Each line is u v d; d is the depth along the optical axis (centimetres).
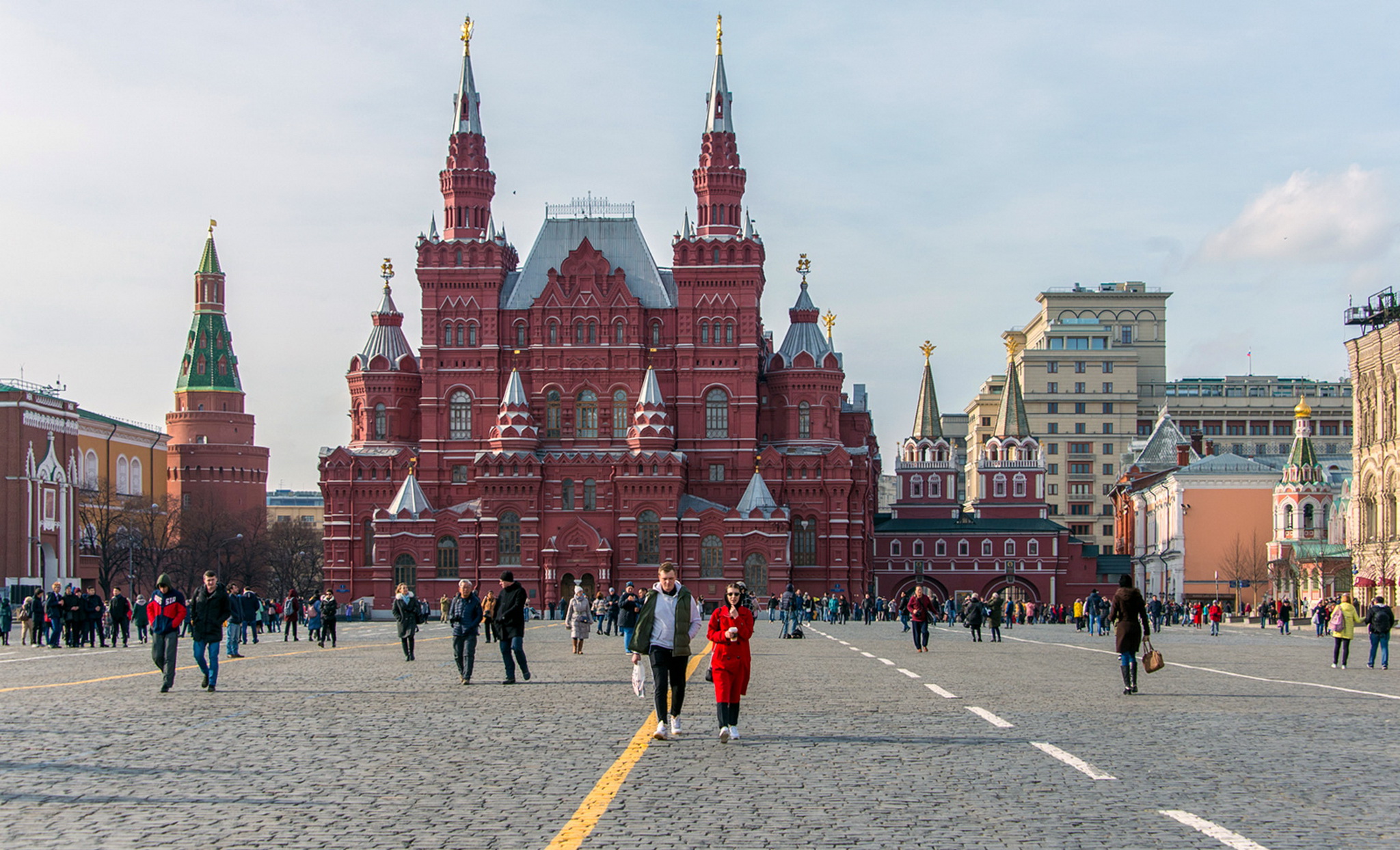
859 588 15662
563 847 1614
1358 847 1600
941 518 19000
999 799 1903
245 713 3075
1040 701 3306
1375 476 11194
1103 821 1747
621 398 15600
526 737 2619
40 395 14625
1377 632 4959
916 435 19300
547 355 15612
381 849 1608
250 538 18862
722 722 2509
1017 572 18138
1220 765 2202
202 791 1984
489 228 16025
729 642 2509
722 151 15738
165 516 18275
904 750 2383
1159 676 4275
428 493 15625
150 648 6706
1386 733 2642
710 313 15650
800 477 15538
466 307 15750
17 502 14112
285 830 1712
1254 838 1650
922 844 1625
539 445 15412
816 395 15950
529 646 6612
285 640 7681
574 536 14962
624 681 4094
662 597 2617
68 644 6919
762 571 14950
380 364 16162
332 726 2800
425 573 15188
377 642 7425
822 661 5184
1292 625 11788
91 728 2777
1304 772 2133
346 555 15600
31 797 1938
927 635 6000
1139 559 18088
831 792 1966
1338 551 13050
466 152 15875
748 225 16012
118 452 18975
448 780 2089
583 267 15700
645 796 1941
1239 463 16062
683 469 15212
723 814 1808
